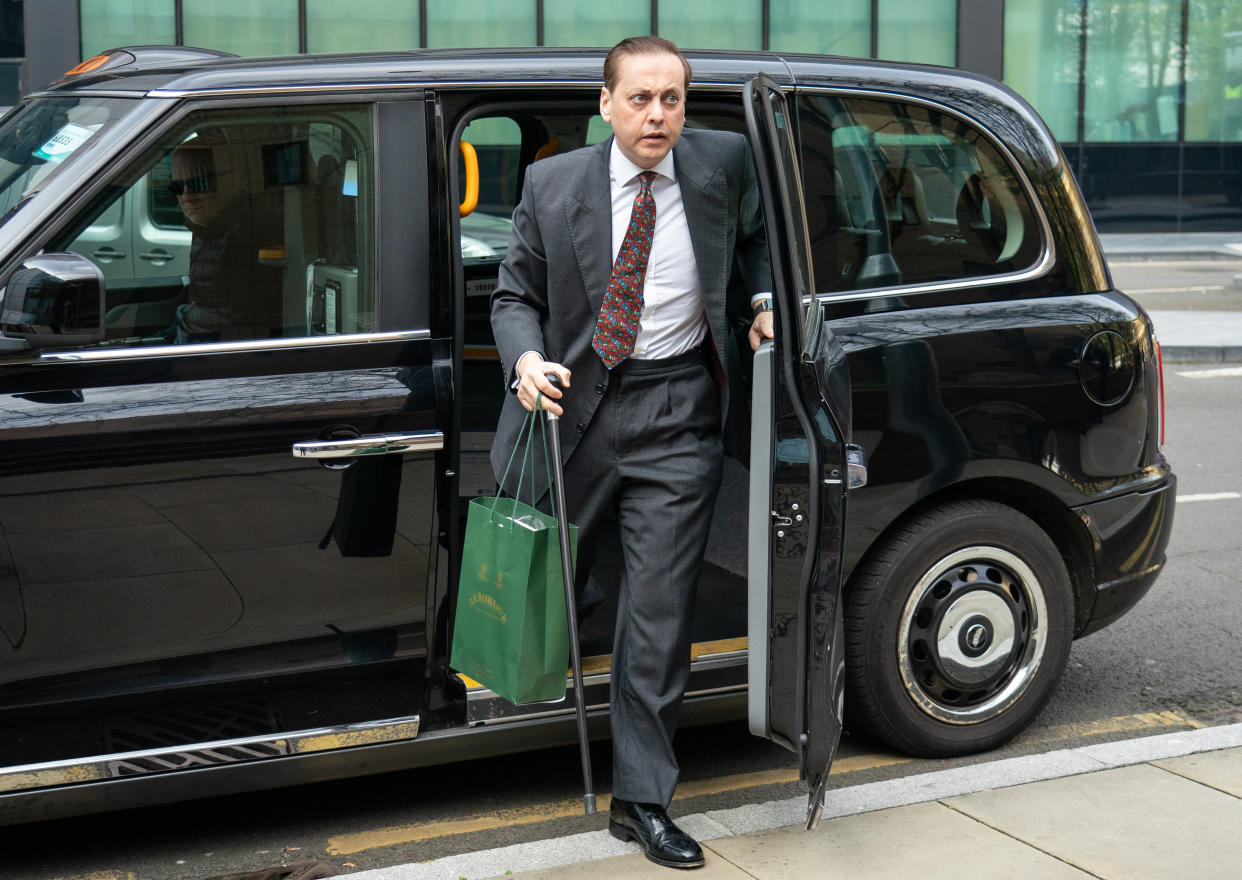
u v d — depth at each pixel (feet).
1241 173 75.31
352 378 10.21
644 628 10.29
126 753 9.85
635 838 10.52
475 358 17.76
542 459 10.36
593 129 14.57
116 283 9.70
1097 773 11.95
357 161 10.32
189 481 9.73
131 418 9.55
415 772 12.60
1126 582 12.85
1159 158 74.84
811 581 9.44
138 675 9.82
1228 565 19.21
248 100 10.03
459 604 10.33
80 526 9.50
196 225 9.91
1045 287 12.20
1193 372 36.50
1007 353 11.82
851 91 11.63
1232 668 15.26
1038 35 72.74
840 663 9.78
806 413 9.39
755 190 10.50
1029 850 10.54
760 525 9.78
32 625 9.48
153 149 9.79
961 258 11.96
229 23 57.82
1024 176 12.16
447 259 10.55
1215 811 11.19
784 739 9.79
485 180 14.97
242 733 10.16
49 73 56.70
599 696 11.17
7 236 9.45
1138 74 73.77
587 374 10.26
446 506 10.53
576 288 10.14
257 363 10.03
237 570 9.94
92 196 9.63
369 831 11.41
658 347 10.23
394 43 59.41
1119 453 12.46
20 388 9.41
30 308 8.92
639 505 10.34
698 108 11.34
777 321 9.41
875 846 10.61
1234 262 66.28
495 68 10.72
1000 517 12.06
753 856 10.46
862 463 10.11
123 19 57.00
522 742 11.00
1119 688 14.67
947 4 65.05
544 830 11.41
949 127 11.94
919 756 12.50
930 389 11.52
